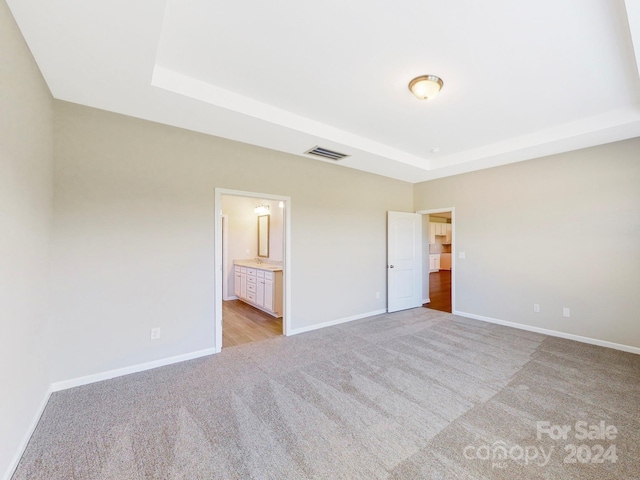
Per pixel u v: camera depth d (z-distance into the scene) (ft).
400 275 17.03
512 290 13.71
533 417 6.72
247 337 12.34
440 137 11.66
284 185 12.35
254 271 17.48
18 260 5.37
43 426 6.35
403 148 13.01
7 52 4.69
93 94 7.39
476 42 6.21
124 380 8.45
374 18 5.54
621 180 10.75
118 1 4.60
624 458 5.44
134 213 8.91
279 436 6.09
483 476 5.05
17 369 5.34
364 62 6.90
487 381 8.43
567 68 7.12
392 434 6.16
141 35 5.36
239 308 17.65
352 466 5.28
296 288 12.84
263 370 9.18
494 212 14.33
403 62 6.90
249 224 21.12
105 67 6.29
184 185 9.82
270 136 10.19
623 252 10.74
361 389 8.00
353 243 15.01
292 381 8.46
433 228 36.88
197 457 5.48
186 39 6.09
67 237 7.89
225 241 20.01
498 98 8.54
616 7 5.24
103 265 8.42
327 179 13.84
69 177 7.94
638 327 10.44
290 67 7.10
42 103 6.66
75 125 8.02
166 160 9.48
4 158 4.68
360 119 9.98
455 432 6.23
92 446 5.75
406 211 17.72
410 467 5.26
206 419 6.64
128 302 8.82
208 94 7.79
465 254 15.53
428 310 17.11
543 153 12.18
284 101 8.75
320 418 6.70
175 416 6.75
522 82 7.72
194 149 10.02
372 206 15.88
